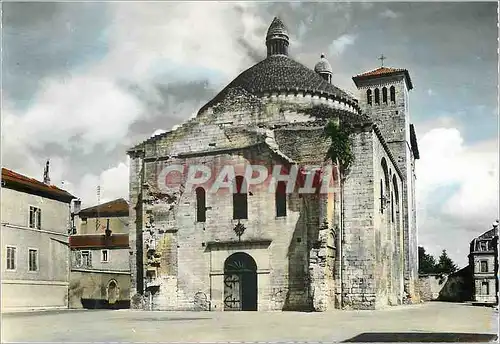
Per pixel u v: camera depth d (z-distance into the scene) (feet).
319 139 151.84
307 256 147.02
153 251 159.63
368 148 152.35
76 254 239.91
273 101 172.65
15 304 167.12
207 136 160.35
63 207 191.21
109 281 204.44
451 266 299.17
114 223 247.50
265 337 90.43
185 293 156.76
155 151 164.14
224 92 162.40
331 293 148.25
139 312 150.82
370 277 148.46
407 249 211.82
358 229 150.71
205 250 156.56
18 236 170.71
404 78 206.90
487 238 284.20
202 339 89.30
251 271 152.56
